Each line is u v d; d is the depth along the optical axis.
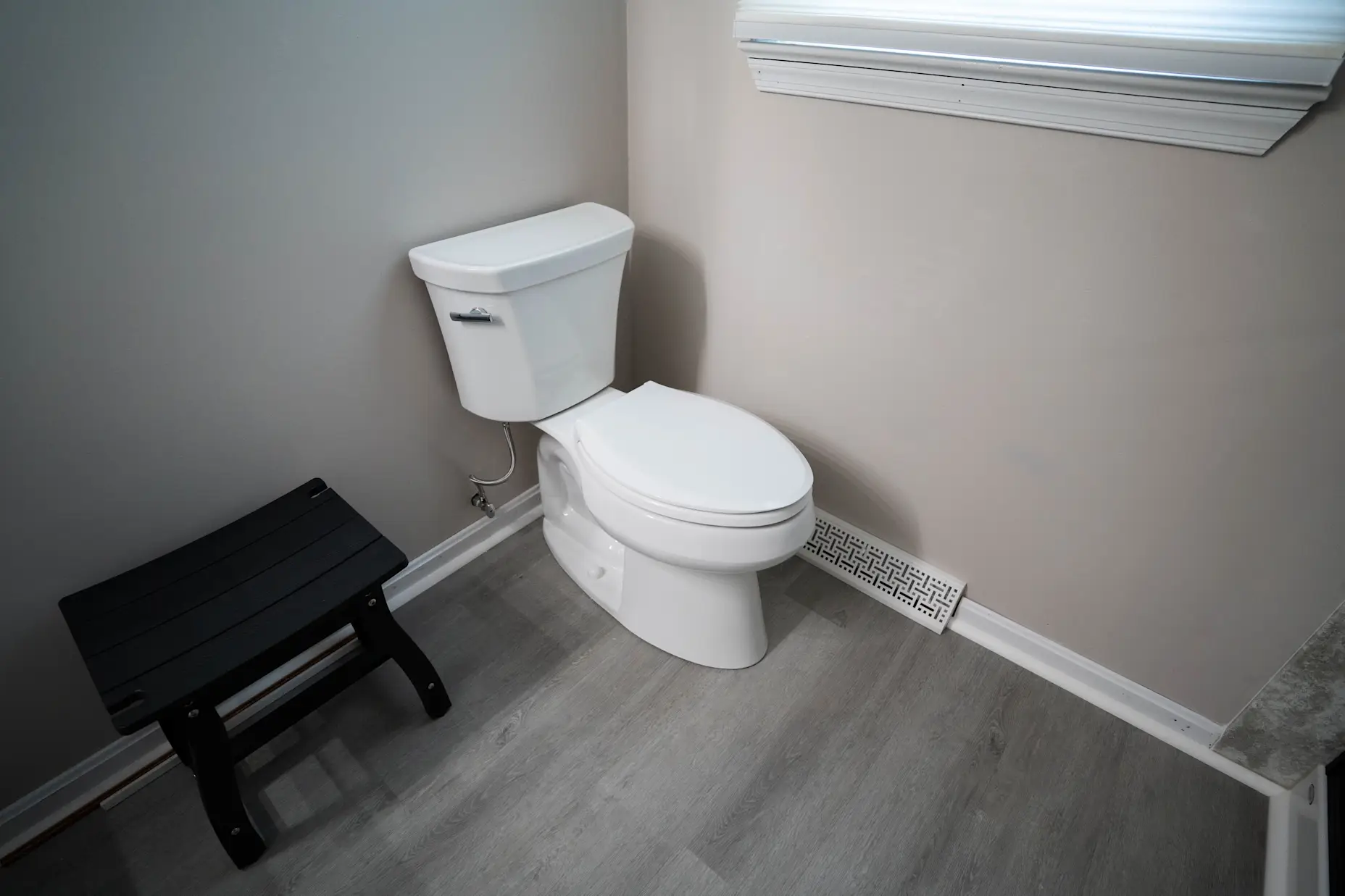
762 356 1.65
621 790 1.29
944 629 1.59
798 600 1.67
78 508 1.10
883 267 1.35
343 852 1.20
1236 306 1.02
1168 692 1.37
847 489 1.66
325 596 1.13
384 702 1.43
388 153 1.24
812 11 1.21
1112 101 0.98
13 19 0.84
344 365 1.34
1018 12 1.02
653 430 1.40
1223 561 1.19
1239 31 0.88
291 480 1.35
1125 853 1.21
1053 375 1.23
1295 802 1.23
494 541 1.81
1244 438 1.09
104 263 1.00
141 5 0.92
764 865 1.19
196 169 1.04
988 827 1.25
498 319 1.34
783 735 1.38
